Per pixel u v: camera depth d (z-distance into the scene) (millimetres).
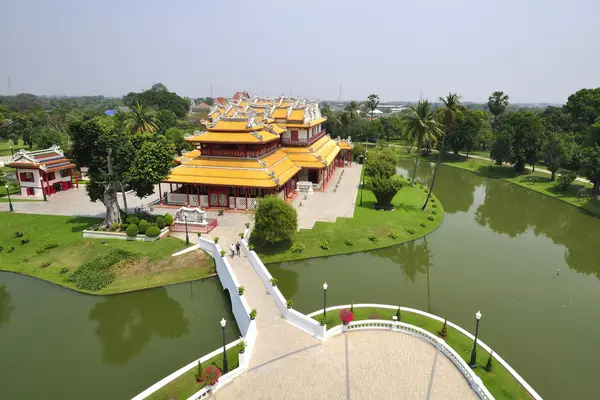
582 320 31016
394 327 27031
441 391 21328
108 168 43156
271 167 53188
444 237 50125
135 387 23844
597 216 60312
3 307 32656
